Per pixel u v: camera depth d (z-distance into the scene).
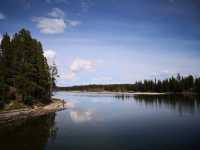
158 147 20.70
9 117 38.66
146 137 24.78
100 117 41.19
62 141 22.81
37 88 51.72
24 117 40.72
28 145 21.30
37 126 31.61
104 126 31.56
